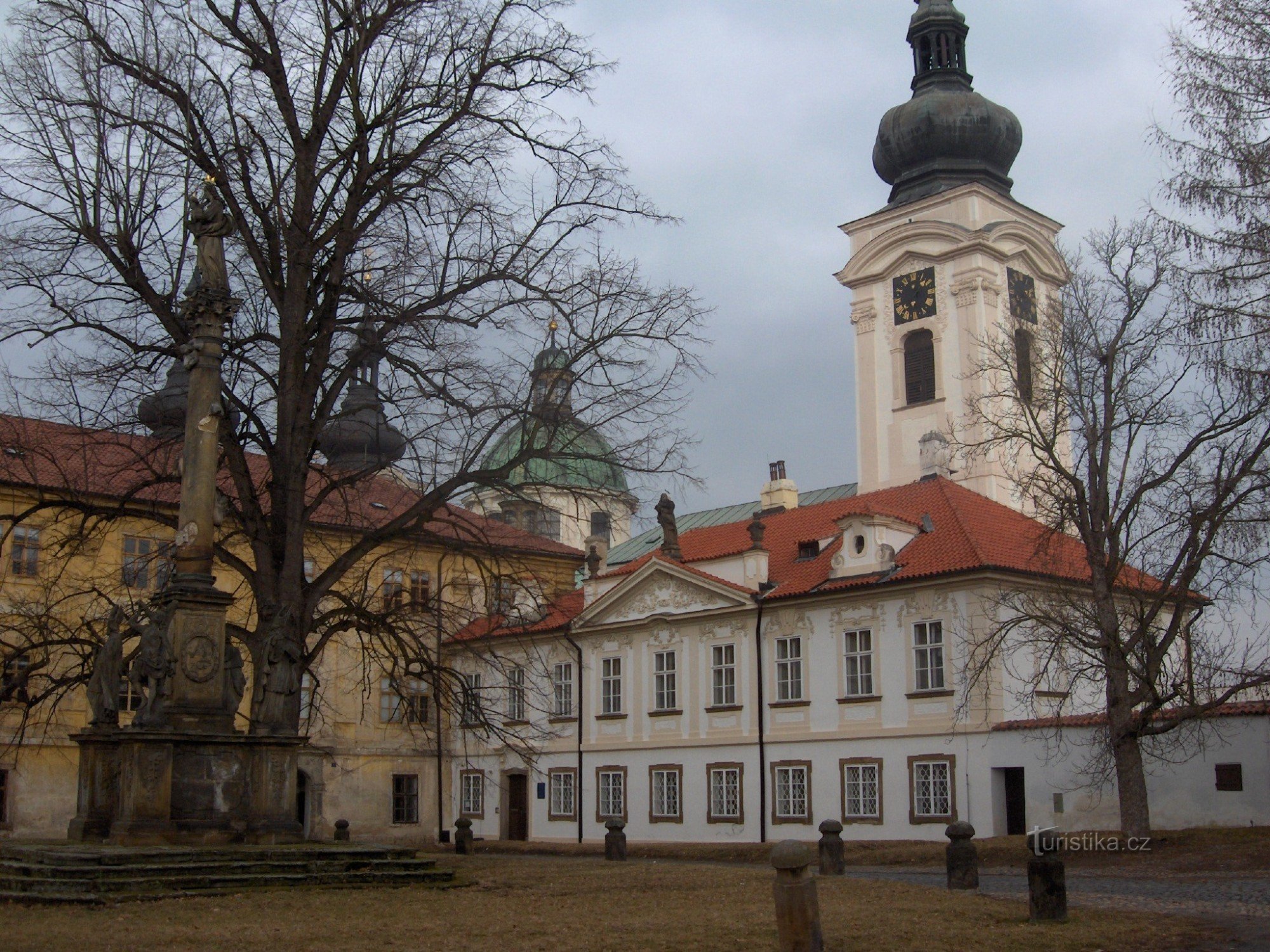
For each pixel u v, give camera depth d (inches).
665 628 2162.9
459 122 1203.2
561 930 684.7
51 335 1171.3
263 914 725.3
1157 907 864.3
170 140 1157.1
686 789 2085.4
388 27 1189.7
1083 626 1502.2
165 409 1184.8
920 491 2068.2
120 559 1957.4
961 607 1772.9
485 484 1204.5
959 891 965.8
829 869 1198.9
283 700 992.2
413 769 2411.4
